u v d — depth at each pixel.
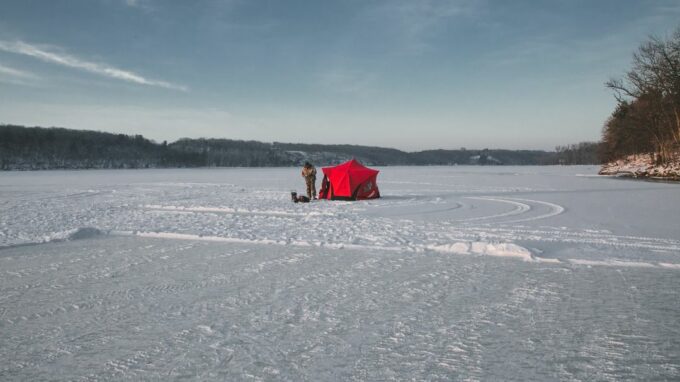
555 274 7.21
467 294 6.12
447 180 41.50
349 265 7.95
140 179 47.03
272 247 9.69
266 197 23.00
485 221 13.59
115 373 3.83
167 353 4.23
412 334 4.67
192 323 5.04
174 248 9.59
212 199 21.81
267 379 3.70
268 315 5.29
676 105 43.16
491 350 4.25
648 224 12.67
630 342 4.40
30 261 8.31
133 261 8.30
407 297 6.00
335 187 21.42
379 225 12.77
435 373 3.78
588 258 8.30
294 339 4.55
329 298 5.96
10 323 5.07
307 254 8.93
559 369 3.83
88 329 4.88
